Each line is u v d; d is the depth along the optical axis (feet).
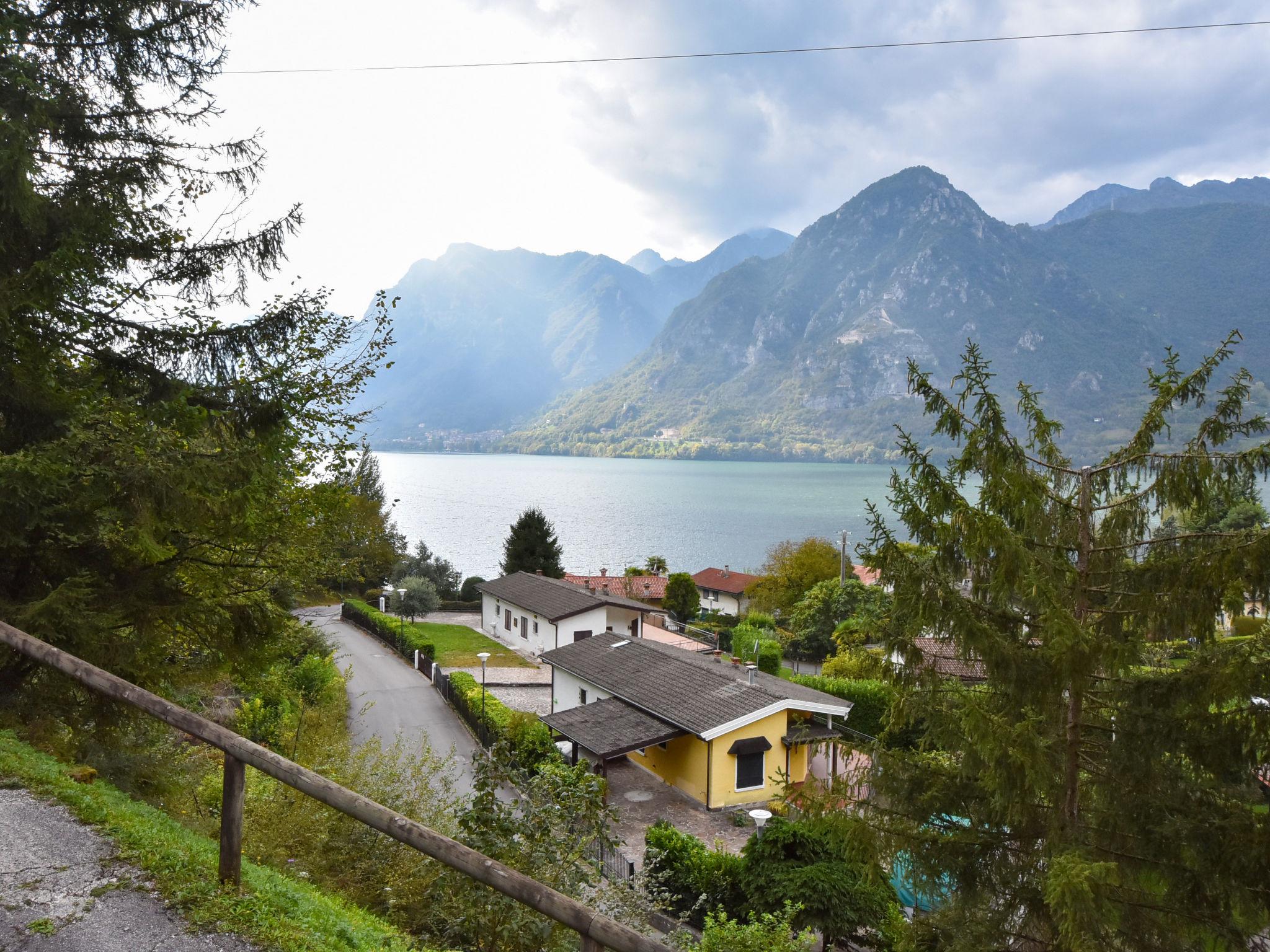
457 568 335.88
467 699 92.89
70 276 26.84
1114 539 24.18
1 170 23.61
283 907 16.55
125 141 32.50
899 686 24.68
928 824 25.14
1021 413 27.07
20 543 24.41
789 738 74.43
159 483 25.25
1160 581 22.43
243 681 35.35
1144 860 22.36
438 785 59.62
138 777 29.17
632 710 81.82
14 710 27.12
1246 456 20.77
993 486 24.06
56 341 29.27
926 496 24.68
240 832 16.34
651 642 101.24
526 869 23.67
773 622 171.12
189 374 33.94
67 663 17.43
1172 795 22.33
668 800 75.51
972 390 24.58
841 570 162.81
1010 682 22.94
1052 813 23.63
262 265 35.68
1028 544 24.34
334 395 35.06
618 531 479.41
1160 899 22.20
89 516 25.86
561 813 25.45
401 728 89.30
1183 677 21.48
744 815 71.10
